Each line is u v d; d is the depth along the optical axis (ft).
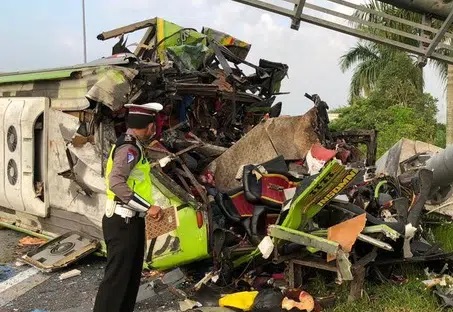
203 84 21.48
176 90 19.93
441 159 18.35
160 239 17.49
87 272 20.01
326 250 14.82
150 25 25.14
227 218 18.06
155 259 17.71
